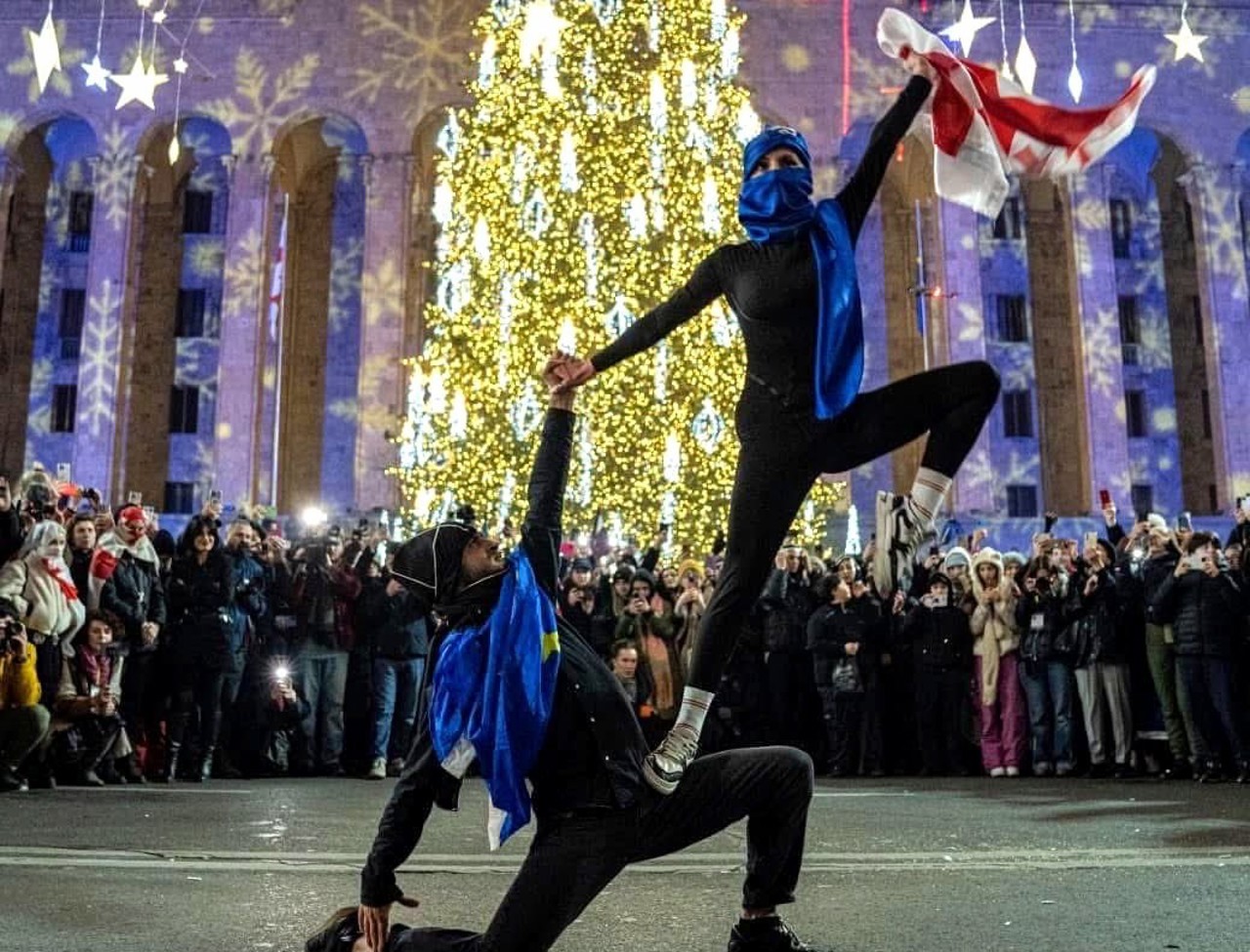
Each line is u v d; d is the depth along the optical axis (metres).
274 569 13.15
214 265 40.94
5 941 4.17
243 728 12.94
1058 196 41.81
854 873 5.84
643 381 24.66
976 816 8.60
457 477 25.66
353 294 41.22
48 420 39.47
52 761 10.48
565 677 3.34
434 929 3.39
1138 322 41.34
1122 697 12.78
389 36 38.50
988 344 40.59
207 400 40.09
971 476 36.88
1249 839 7.05
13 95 38.09
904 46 4.09
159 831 7.44
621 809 3.33
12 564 10.16
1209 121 38.66
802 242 3.70
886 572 3.57
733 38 26.81
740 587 3.52
